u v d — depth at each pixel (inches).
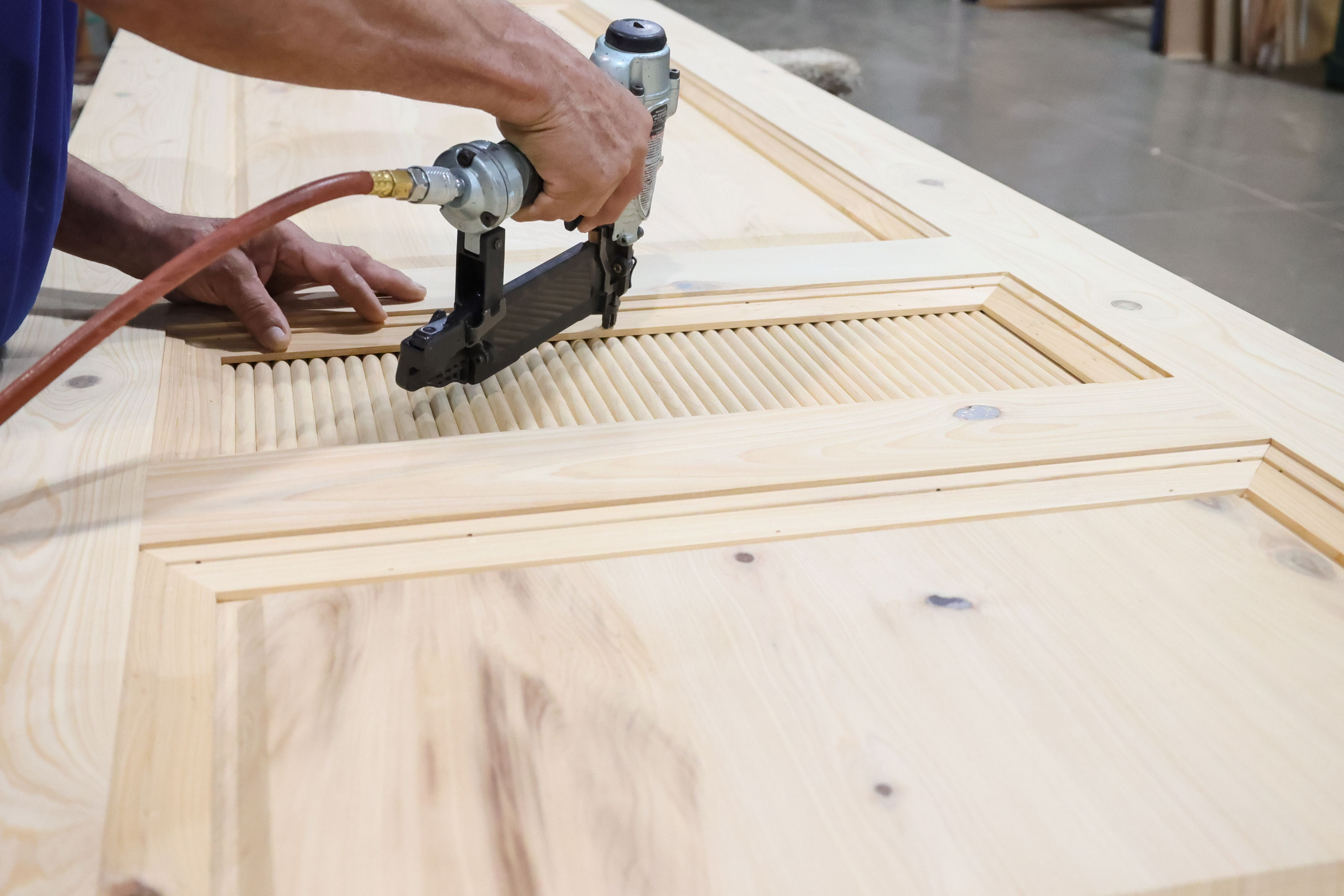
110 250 33.2
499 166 25.7
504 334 29.8
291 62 21.7
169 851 16.4
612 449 26.8
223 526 23.4
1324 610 22.9
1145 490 26.7
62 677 19.3
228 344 32.5
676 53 67.4
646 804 17.7
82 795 17.1
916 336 36.5
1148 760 18.9
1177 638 21.8
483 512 24.2
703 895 16.3
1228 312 36.2
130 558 22.3
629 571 23.2
